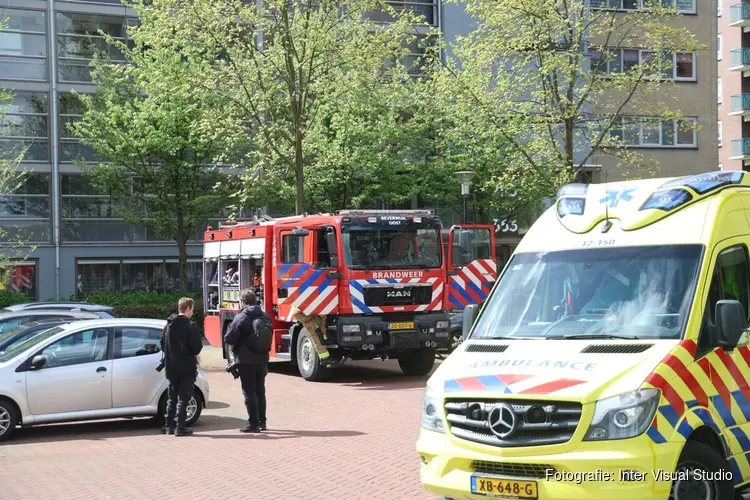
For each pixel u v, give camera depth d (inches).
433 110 1395.2
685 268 291.4
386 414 569.9
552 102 1051.9
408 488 370.6
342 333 732.0
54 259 1535.4
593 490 249.0
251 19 1008.2
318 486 379.9
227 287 890.7
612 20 1071.6
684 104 1691.7
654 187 319.9
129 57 1352.1
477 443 267.3
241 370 522.6
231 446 482.0
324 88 1018.7
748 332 297.3
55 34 1546.5
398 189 1389.0
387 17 1581.0
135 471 426.6
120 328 554.6
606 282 303.4
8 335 622.5
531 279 321.4
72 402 531.8
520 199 1376.7
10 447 503.5
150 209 1393.9
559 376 263.7
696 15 1704.0
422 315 760.3
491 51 1041.5
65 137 1550.2
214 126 1068.5
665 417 255.4
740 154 2052.2
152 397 552.1
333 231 738.2
